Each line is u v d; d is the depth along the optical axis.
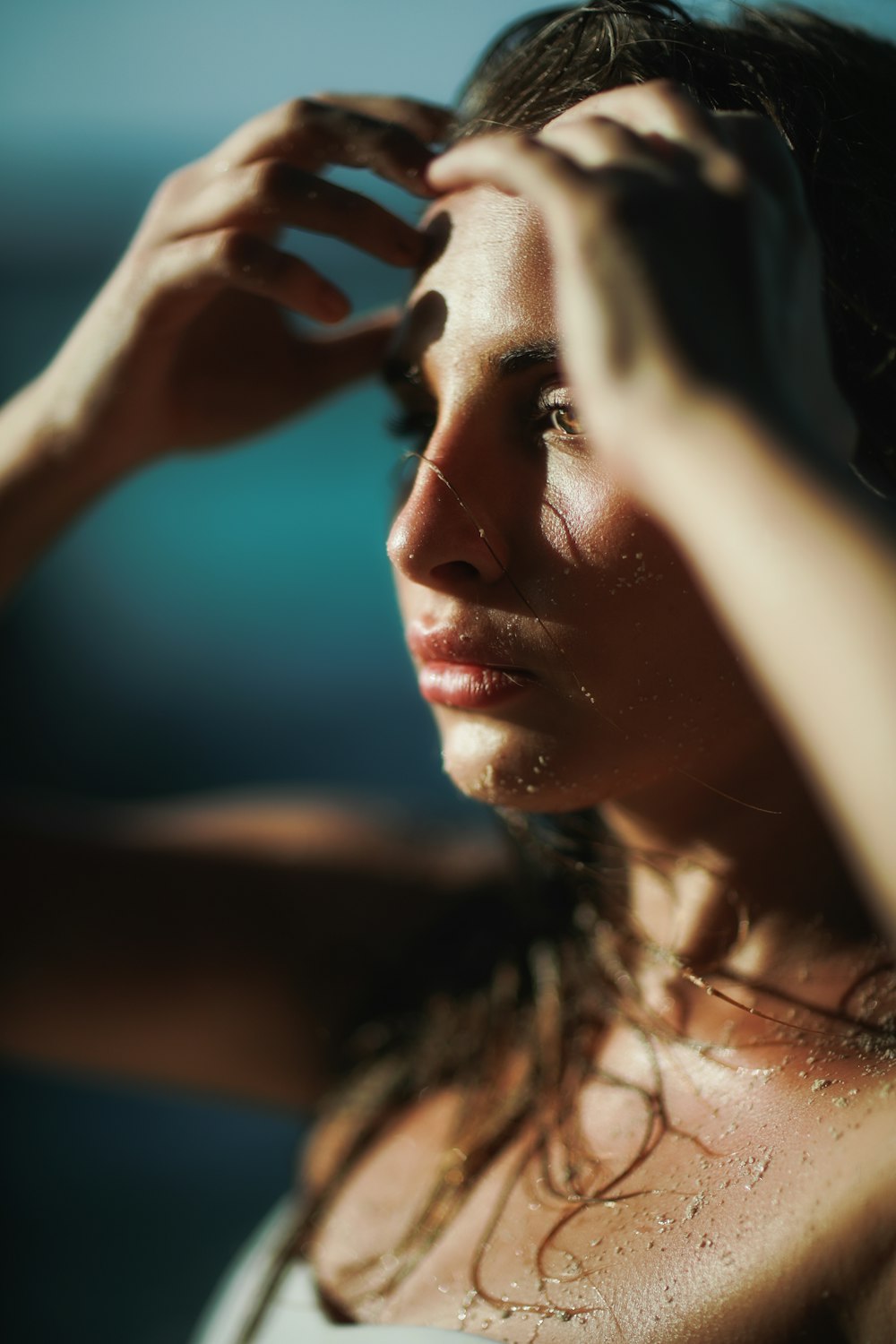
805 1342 0.62
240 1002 0.88
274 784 2.64
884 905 0.52
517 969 0.82
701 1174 0.66
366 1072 0.84
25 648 3.06
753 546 0.52
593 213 0.55
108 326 0.82
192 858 0.91
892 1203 0.62
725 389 0.53
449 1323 0.68
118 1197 1.59
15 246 4.38
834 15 0.74
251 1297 0.78
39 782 2.74
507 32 0.74
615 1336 0.64
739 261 0.55
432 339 0.67
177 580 3.64
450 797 2.52
